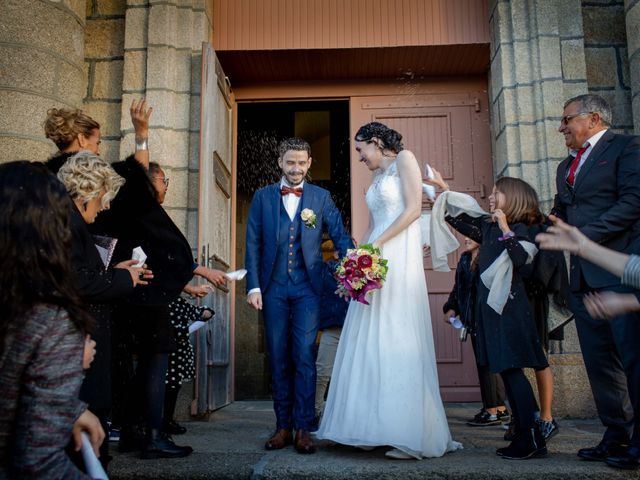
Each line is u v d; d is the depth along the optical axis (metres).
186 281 2.78
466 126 5.65
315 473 2.61
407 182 3.11
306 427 3.08
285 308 3.27
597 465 2.66
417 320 3.03
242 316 7.20
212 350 4.58
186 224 4.77
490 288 2.94
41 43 4.32
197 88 4.92
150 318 2.92
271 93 5.84
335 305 3.90
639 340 2.61
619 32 5.09
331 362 3.98
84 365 1.57
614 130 4.97
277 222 3.32
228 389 5.38
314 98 5.84
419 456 2.81
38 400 1.33
